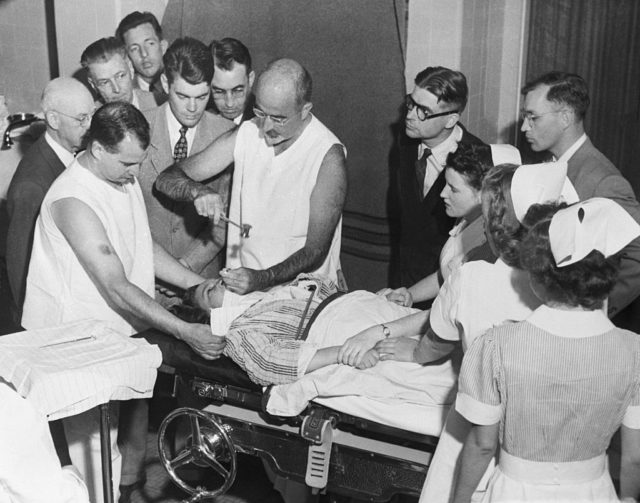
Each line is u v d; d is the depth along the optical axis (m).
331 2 4.36
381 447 2.68
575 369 2.00
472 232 2.96
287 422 2.79
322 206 3.46
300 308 2.98
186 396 3.42
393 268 4.53
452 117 3.60
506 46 5.08
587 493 2.11
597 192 3.27
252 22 4.50
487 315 2.33
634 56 4.77
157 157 3.80
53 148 3.64
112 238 3.12
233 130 3.68
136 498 3.42
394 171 4.40
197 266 3.91
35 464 2.16
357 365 2.70
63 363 2.54
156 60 4.30
